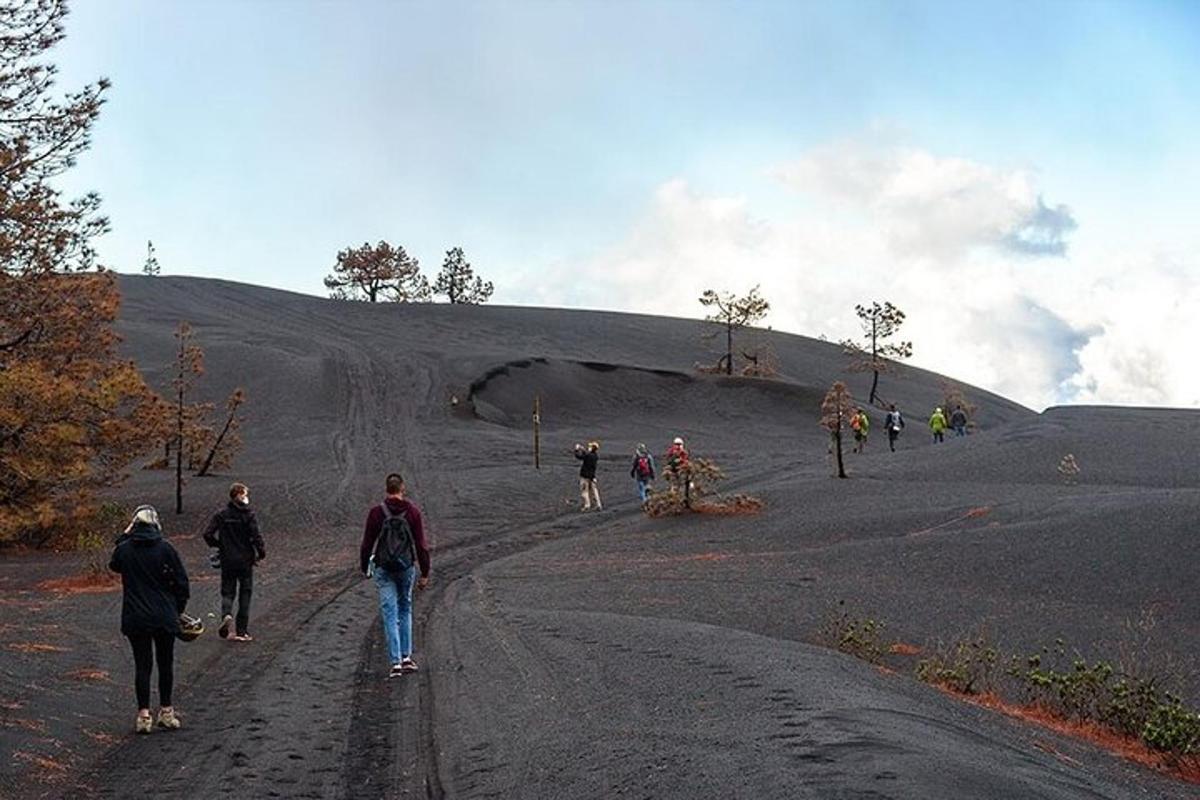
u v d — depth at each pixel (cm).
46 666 1148
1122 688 1139
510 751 818
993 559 2022
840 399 3506
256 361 6838
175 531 3053
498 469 4334
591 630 1348
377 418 5741
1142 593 1753
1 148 2266
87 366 3041
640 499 3500
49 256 2761
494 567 2298
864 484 3209
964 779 617
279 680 1140
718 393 7156
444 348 7894
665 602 1791
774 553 2311
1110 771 848
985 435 4216
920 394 9088
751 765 664
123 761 837
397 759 839
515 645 1284
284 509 3369
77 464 2848
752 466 4412
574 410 6656
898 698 905
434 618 1605
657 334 9912
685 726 804
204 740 896
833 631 1516
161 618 927
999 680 1315
